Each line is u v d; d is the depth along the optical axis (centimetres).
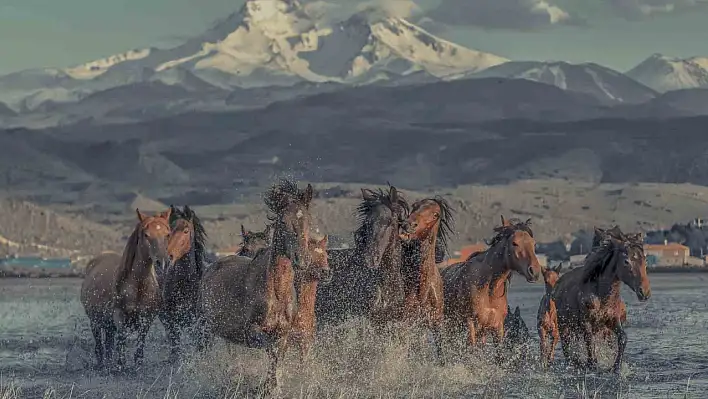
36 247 15525
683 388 1448
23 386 1460
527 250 1507
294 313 1315
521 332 1688
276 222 1280
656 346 2011
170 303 1639
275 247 1284
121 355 1597
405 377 1477
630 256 1566
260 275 1309
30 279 8662
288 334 1328
